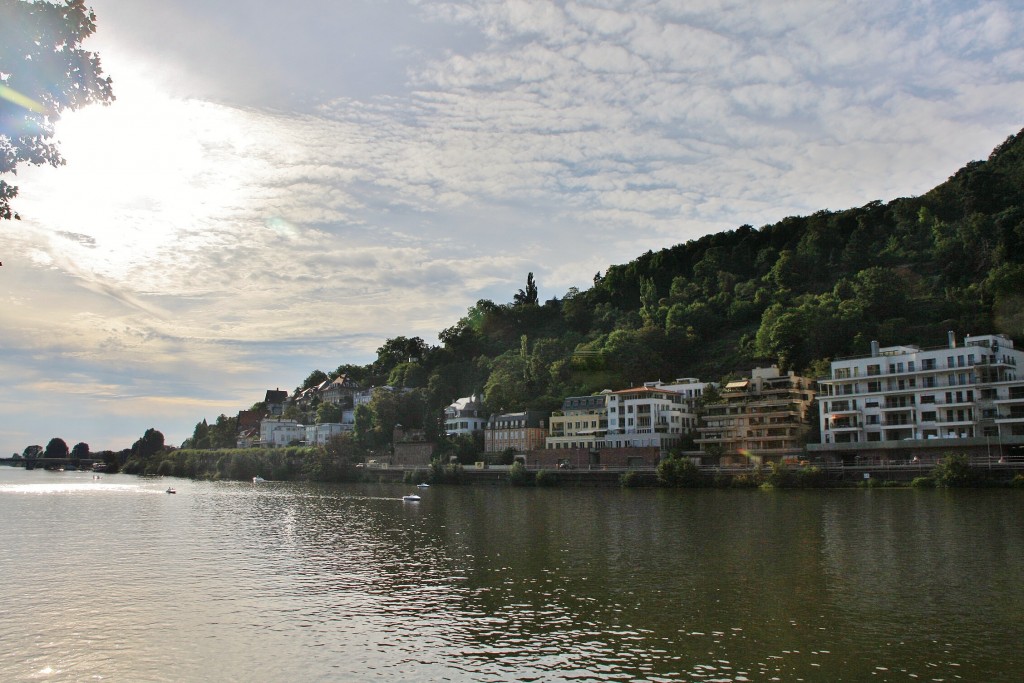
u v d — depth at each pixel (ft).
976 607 189.47
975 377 516.73
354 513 431.02
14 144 117.60
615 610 192.54
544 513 409.69
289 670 153.28
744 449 601.62
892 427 537.24
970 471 449.48
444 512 428.97
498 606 198.39
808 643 165.48
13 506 483.92
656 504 442.91
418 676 149.28
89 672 153.28
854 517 346.33
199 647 167.53
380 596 211.00
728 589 211.82
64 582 231.30
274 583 228.84
